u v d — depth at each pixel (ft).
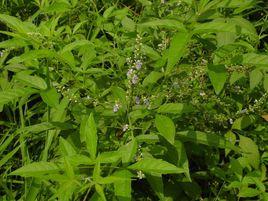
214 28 1.61
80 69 2.22
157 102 2.08
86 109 2.14
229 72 2.25
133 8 3.47
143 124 2.07
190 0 2.23
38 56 1.94
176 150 1.97
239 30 1.84
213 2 2.04
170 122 1.77
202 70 2.14
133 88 2.04
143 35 2.76
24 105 2.89
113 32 2.68
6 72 2.79
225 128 2.48
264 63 1.82
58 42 2.33
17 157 2.65
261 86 2.58
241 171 2.16
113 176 1.47
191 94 2.28
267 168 2.53
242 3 2.06
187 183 2.25
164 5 2.83
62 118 2.25
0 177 2.35
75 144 2.13
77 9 2.92
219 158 2.43
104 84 2.41
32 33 2.12
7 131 2.66
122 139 2.09
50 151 2.38
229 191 2.33
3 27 3.31
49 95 1.92
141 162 1.56
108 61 2.72
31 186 1.99
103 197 1.41
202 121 2.34
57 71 2.29
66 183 1.49
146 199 2.25
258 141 2.47
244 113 2.40
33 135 2.49
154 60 2.38
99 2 3.34
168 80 2.32
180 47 1.59
